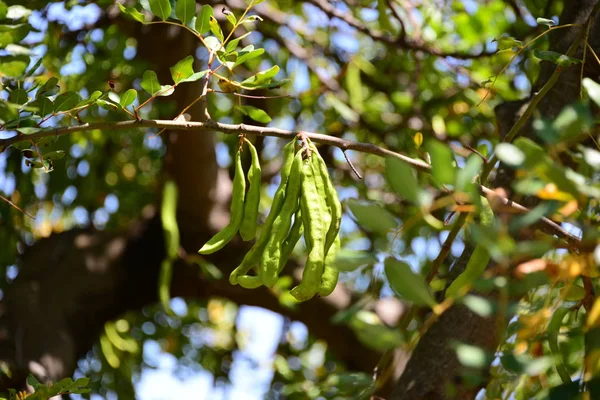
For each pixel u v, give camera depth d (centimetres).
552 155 155
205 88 182
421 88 376
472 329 207
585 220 181
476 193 147
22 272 331
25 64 213
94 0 280
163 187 335
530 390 199
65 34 308
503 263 145
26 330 304
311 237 170
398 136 368
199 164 320
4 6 219
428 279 185
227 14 185
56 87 190
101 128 180
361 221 151
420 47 299
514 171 209
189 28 185
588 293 176
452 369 207
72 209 374
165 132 319
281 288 298
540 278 155
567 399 155
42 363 296
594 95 156
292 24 364
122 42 312
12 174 317
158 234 342
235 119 341
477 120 359
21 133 182
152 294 345
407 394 209
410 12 322
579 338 189
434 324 211
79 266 333
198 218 340
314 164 174
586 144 206
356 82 336
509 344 204
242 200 178
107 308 336
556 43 218
